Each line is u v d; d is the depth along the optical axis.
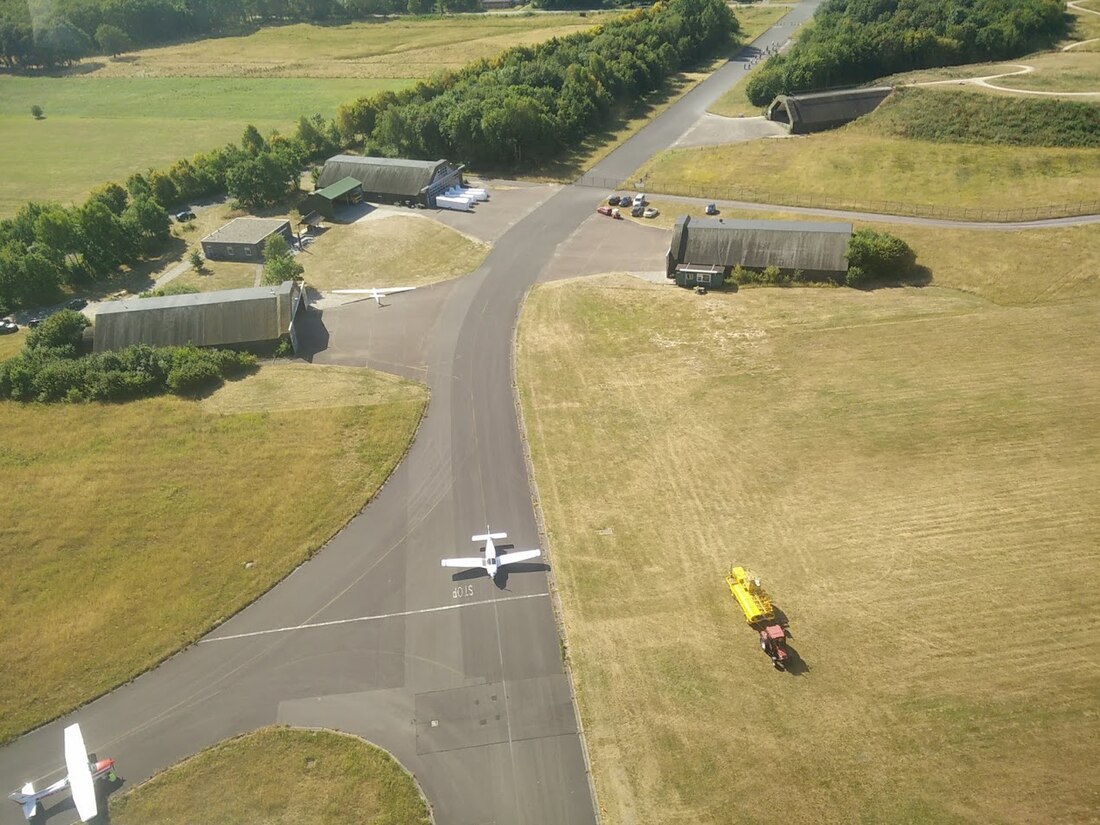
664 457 57.97
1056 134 102.12
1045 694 39.75
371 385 68.12
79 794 36.34
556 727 39.84
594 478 56.34
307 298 83.69
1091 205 89.12
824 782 36.47
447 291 83.69
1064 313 72.69
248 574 49.66
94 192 104.81
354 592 48.28
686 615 45.31
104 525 53.91
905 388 63.72
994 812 34.94
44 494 56.84
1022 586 45.78
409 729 40.16
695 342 72.06
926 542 49.16
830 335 71.75
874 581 46.75
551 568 49.16
